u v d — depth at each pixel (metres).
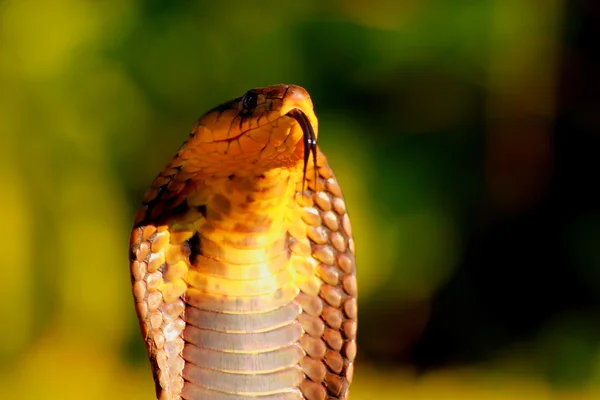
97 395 14.09
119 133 15.09
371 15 15.93
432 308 16.45
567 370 15.40
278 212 5.05
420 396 14.16
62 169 14.56
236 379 5.10
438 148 16.31
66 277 14.45
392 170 15.84
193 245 5.06
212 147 4.80
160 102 15.39
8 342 14.04
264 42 15.66
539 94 16.62
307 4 15.84
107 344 14.63
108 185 14.88
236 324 5.10
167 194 5.00
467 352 16.41
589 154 17.45
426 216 15.91
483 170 16.53
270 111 4.56
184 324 5.11
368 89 15.99
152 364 5.03
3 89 14.33
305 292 5.26
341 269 5.27
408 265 15.89
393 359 16.25
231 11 15.56
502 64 16.17
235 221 4.99
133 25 15.17
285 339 5.19
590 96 17.47
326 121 15.77
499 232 16.81
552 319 16.61
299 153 4.77
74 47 14.80
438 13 15.87
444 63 16.05
